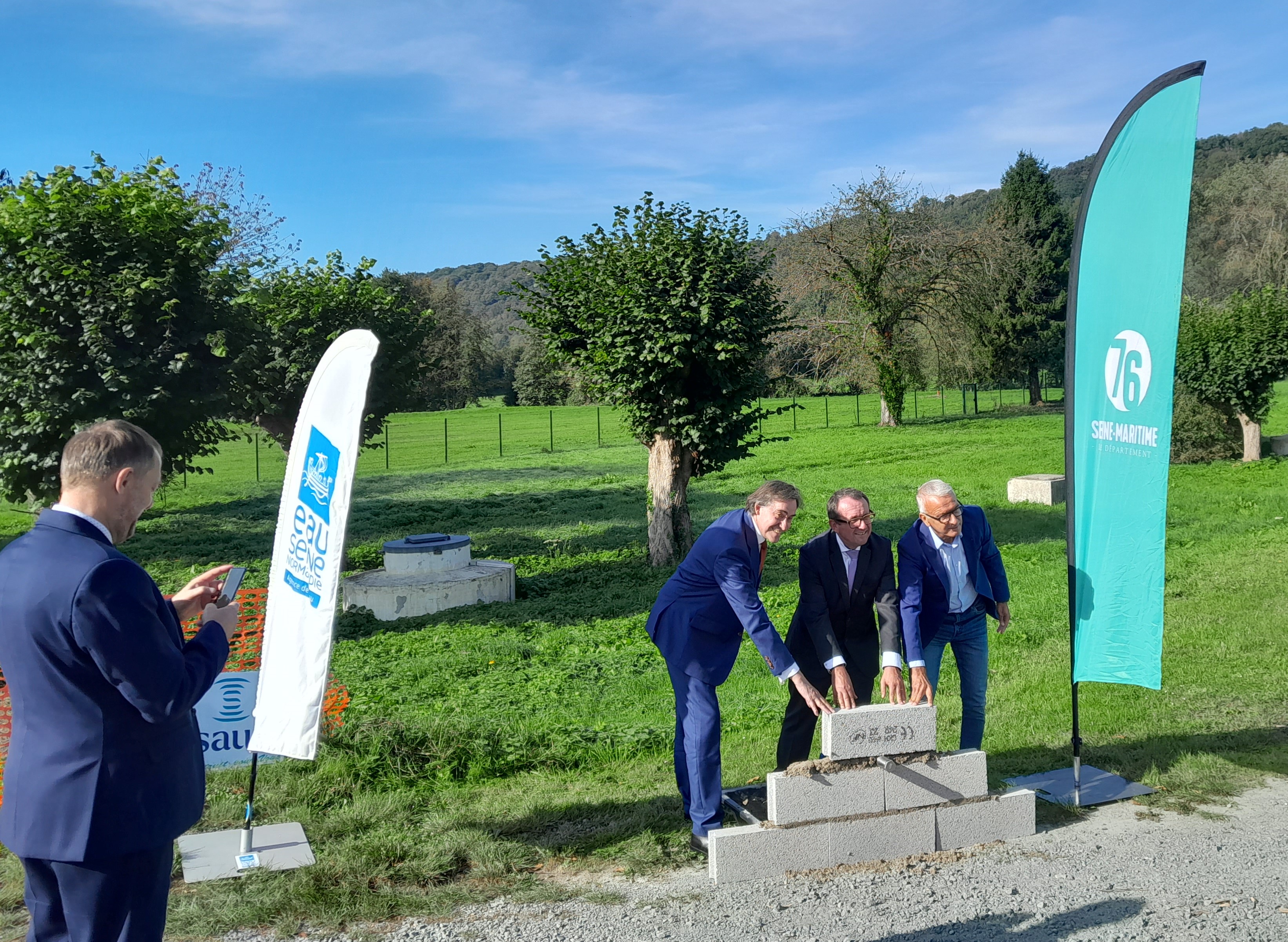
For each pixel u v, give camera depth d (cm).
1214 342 2400
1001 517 1911
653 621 503
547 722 757
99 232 1240
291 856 465
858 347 4219
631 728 723
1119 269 530
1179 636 953
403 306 2136
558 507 2344
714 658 487
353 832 504
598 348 1499
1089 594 542
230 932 390
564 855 475
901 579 525
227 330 1341
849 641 543
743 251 1512
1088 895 419
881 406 4619
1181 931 384
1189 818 514
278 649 434
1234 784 562
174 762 264
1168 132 508
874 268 4166
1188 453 2505
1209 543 1474
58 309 1229
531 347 8194
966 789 481
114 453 258
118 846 247
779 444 3612
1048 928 389
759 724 742
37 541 251
